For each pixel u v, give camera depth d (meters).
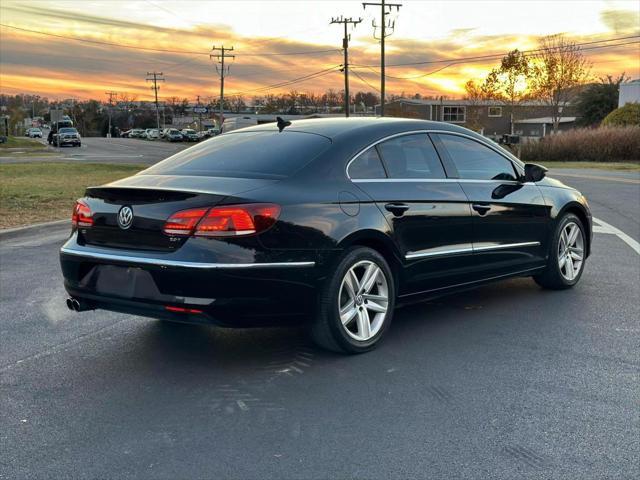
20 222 10.84
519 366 4.39
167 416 3.65
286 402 3.82
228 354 4.68
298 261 4.15
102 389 4.05
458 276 5.30
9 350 4.79
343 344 4.49
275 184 4.24
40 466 3.10
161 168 4.87
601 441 3.32
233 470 3.05
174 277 3.94
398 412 3.68
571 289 6.57
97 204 4.45
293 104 114.50
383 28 48.47
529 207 5.92
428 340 4.95
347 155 4.64
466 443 3.30
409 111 89.25
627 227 10.99
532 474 3.00
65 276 4.58
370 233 4.54
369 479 2.96
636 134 40.25
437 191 5.08
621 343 4.86
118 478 2.99
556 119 62.44
